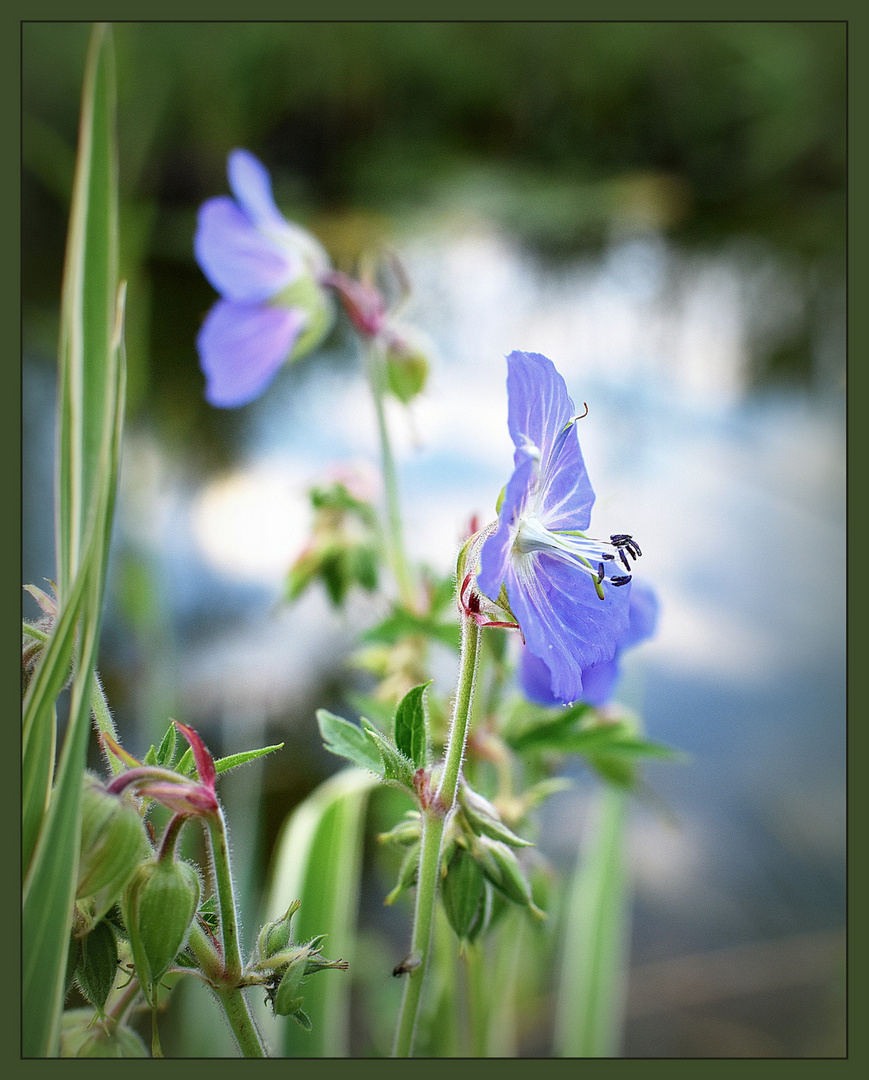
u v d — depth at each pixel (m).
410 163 1.53
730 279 1.28
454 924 0.20
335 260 1.12
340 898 0.29
